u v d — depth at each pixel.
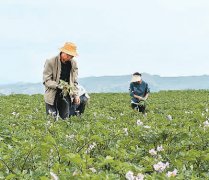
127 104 24.06
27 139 9.12
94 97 32.25
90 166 6.22
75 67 12.96
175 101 26.83
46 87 13.06
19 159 6.60
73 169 6.02
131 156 7.09
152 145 8.05
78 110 14.91
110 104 23.73
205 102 25.52
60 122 11.43
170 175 5.89
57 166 5.88
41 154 6.77
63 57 12.64
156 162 6.80
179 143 8.43
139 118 12.84
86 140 7.92
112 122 11.73
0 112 16.14
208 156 7.16
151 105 20.70
